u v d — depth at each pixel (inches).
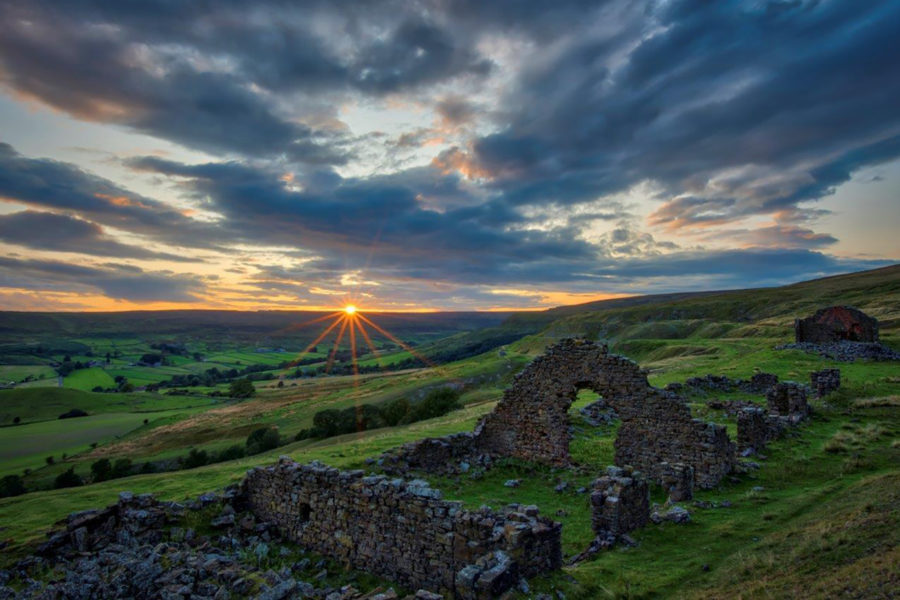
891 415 1251.8
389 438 1385.3
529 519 575.5
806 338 2699.3
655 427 976.9
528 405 1127.0
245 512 826.2
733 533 657.0
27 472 3415.4
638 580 537.6
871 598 366.6
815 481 870.4
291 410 4901.6
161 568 576.1
